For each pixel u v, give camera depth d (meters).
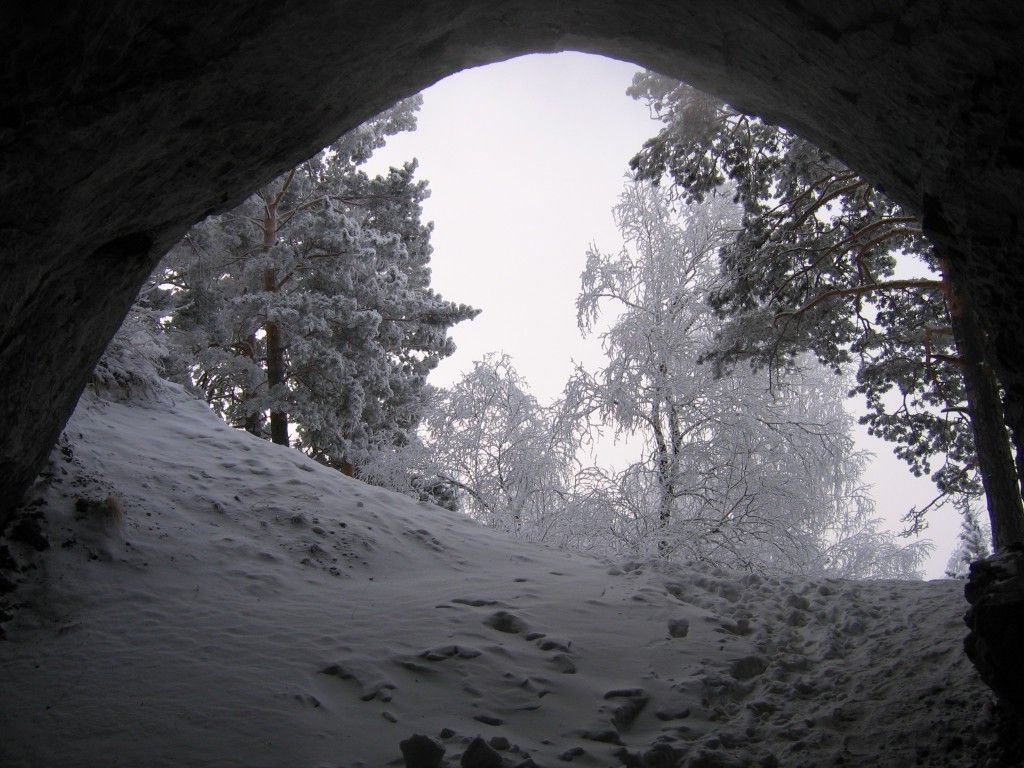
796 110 5.16
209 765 3.94
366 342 19.28
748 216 12.74
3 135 2.61
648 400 14.66
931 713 4.57
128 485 7.88
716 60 5.19
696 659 5.91
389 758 4.16
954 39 3.26
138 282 5.13
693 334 15.45
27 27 2.31
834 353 13.29
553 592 7.32
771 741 4.68
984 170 3.67
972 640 3.97
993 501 10.24
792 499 13.84
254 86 3.81
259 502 8.55
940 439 13.55
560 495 14.59
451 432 16.03
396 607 6.55
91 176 3.25
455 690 5.07
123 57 2.83
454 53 5.47
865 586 7.64
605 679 5.48
